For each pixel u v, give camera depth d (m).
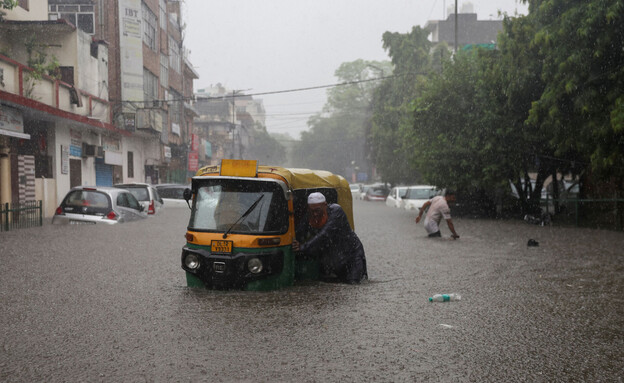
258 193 7.47
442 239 14.79
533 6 20.00
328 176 9.28
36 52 22.05
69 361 4.39
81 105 23.28
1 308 6.20
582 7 15.89
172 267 9.30
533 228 18.75
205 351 4.65
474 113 24.25
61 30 23.20
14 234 13.84
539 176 25.08
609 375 4.14
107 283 7.77
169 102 39.91
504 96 21.89
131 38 30.02
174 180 43.69
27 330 5.28
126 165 31.17
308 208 8.02
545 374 4.15
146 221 17.78
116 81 29.58
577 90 16.38
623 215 18.58
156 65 35.69
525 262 10.29
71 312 6.02
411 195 30.41
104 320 5.67
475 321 5.73
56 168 22.00
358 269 8.10
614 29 15.20
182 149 43.53
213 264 7.20
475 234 16.34
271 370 4.20
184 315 5.89
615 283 8.02
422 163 25.77
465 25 62.19
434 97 25.12
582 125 16.75
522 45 20.02
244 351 4.66
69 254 10.59
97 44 26.67
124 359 4.43
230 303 6.48
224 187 7.57
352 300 6.73
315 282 8.05
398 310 6.21
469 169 24.55
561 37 16.56
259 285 7.21
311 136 108.81
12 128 17.73
